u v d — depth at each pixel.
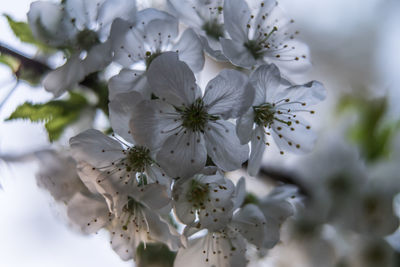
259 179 0.29
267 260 0.29
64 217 0.28
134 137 0.26
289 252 0.29
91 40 0.27
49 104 0.27
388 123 0.29
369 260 0.29
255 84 0.26
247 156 0.26
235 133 0.26
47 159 0.27
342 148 0.29
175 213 0.26
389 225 0.29
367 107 0.30
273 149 0.28
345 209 0.29
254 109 0.27
